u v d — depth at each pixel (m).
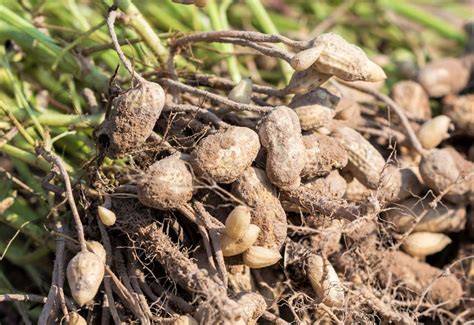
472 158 0.59
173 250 0.49
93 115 0.55
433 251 0.56
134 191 0.50
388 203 0.54
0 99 0.57
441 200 0.56
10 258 0.57
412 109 0.62
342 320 0.50
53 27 0.61
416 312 0.52
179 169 0.48
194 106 0.51
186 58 0.58
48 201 0.54
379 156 0.54
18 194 0.59
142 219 0.50
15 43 0.59
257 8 0.64
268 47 0.52
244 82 0.53
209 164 0.48
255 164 0.50
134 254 0.50
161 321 0.48
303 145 0.50
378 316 0.52
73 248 0.51
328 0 0.79
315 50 0.50
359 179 0.53
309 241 0.52
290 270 0.52
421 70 0.63
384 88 0.69
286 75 0.62
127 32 0.60
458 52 0.76
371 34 0.77
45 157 0.51
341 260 0.53
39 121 0.56
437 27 0.75
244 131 0.49
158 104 0.48
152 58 0.56
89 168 0.52
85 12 0.68
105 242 0.50
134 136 0.49
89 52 0.58
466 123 0.60
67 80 0.60
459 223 0.56
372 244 0.54
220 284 0.47
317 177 0.52
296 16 0.77
